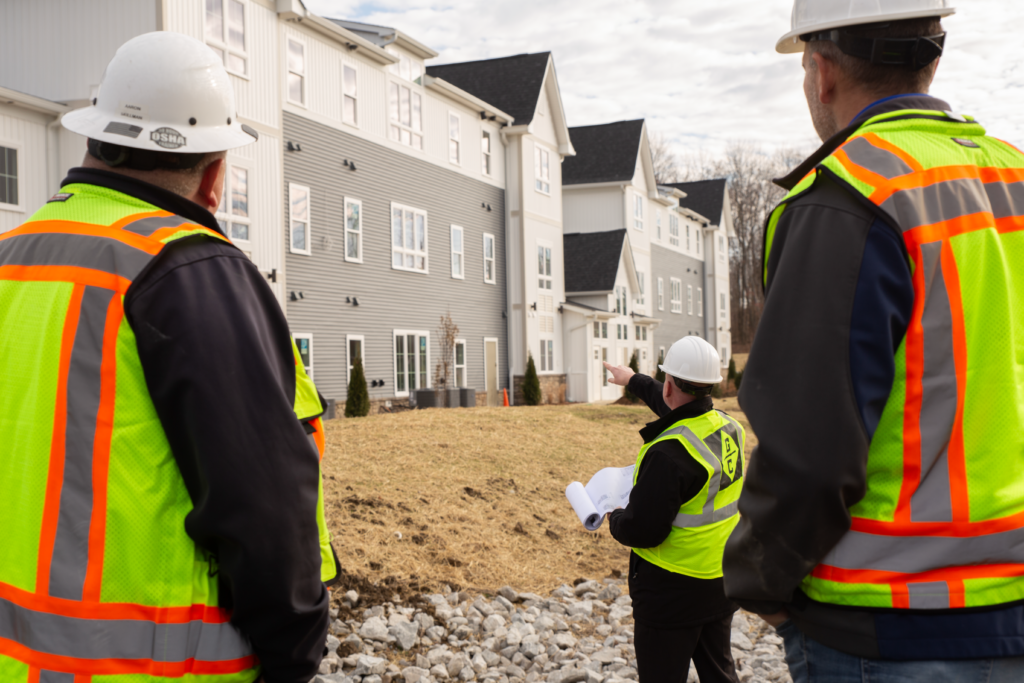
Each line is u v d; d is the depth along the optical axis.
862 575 1.49
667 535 3.18
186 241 1.64
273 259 17.70
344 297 20.23
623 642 5.42
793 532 1.46
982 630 1.43
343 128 20.33
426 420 12.77
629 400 23.17
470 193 26.22
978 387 1.47
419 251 23.45
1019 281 1.55
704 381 3.34
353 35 20.11
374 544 6.69
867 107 1.72
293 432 1.61
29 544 1.55
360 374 19.41
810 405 1.46
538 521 8.29
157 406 1.54
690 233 46.91
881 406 1.47
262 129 17.50
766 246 1.71
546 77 30.16
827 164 1.57
